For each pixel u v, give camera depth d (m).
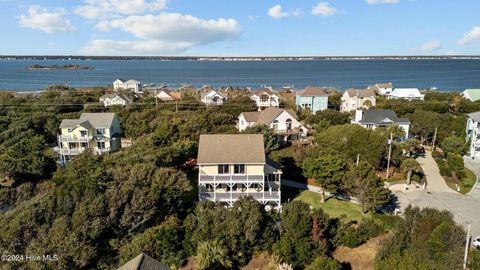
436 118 68.81
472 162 61.44
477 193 48.06
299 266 30.25
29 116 73.38
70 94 106.56
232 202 39.25
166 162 44.91
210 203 35.28
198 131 60.75
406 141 63.41
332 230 33.34
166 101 104.56
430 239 27.81
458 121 69.69
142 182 35.56
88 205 31.22
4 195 40.19
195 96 127.06
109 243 30.70
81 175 38.06
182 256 30.20
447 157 57.88
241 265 30.14
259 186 41.66
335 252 32.53
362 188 39.59
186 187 37.28
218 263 28.77
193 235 30.91
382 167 55.66
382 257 27.75
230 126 64.06
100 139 62.03
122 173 36.88
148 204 32.31
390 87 133.00
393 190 48.69
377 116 69.81
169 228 30.88
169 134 57.12
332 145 56.31
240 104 97.81
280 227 32.50
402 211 41.72
